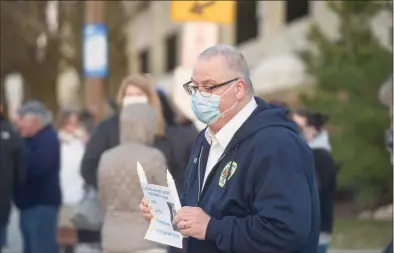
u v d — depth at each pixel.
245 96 8.31
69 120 21.22
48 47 61.66
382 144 31.19
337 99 31.41
